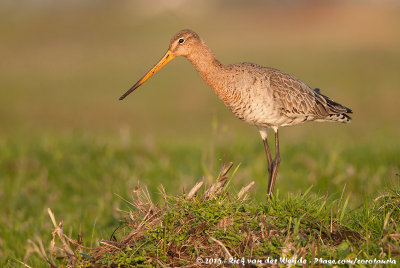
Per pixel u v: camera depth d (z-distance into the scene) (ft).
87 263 21.85
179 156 48.52
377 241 21.44
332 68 122.21
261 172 42.37
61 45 172.86
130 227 25.11
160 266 21.25
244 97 32.55
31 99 104.27
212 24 221.25
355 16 210.79
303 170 42.73
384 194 25.18
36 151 48.19
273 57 138.31
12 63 144.66
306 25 207.10
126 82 117.29
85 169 44.50
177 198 24.12
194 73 121.29
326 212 22.84
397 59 129.49
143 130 81.76
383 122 82.53
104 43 174.50
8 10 237.25
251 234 21.54
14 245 32.04
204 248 21.58
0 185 42.24
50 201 39.78
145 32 197.67
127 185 40.42
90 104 100.01
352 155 45.42
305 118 34.58
